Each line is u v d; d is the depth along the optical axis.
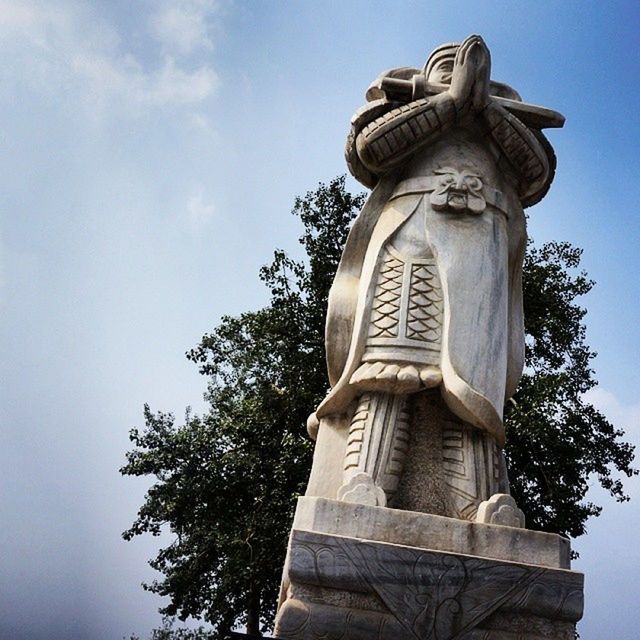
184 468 16.42
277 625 3.54
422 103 4.96
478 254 4.70
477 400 4.21
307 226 17.16
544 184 5.30
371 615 3.58
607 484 15.66
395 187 5.17
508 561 3.75
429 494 4.34
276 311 16.41
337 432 4.55
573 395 15.48
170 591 17.59
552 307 16.00
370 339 4.50
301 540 3.69
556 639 3.65
